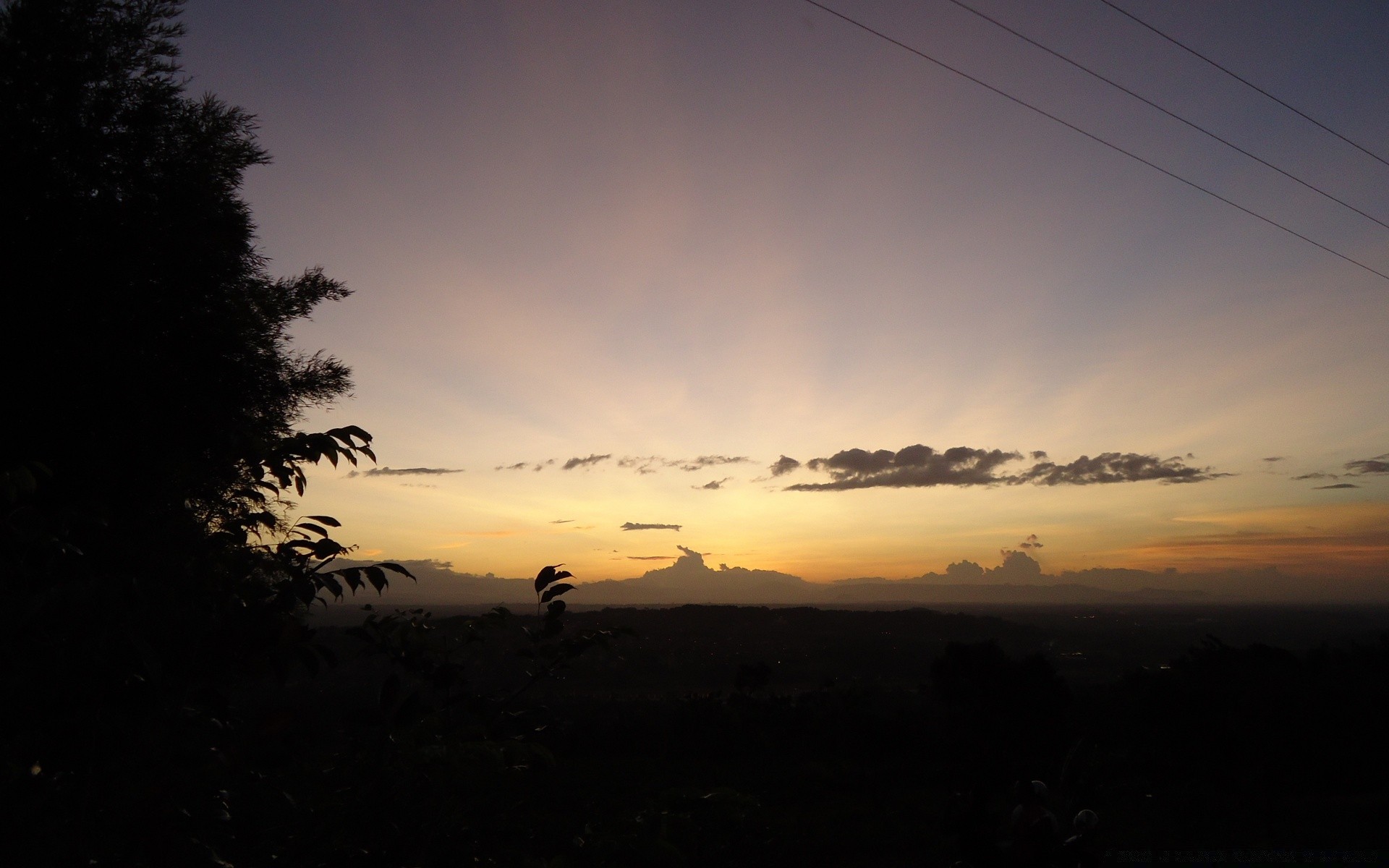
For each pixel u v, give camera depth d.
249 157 10.59
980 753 20.50
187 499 3.30
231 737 2.33
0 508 2.45
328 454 3.05
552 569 3.21
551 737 2.93
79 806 2.05
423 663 2.95
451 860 2.63
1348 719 17.00
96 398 7.88
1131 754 18.38
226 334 9.22
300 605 2.41
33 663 2.06
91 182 8.78
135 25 9.47
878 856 12.44
